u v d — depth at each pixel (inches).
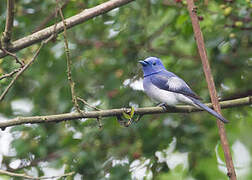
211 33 470.9
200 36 328.8
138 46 512.4
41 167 441.1
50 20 478.6
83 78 494.9
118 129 470.0
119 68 499.5
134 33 506.0
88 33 513.7
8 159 443.5
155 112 355.3
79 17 360.2
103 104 471.8
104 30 522.0
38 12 502.9
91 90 490.9
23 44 347.3
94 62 509.7
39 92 502.6
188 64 517.7
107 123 463.8
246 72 482.6
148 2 509.4
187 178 480.1
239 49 473.1
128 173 432.1
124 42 508.4
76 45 504.1
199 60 512.7
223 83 490.3
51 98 499.2
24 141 431.5
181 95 419.5
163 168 449.1
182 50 531.8
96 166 444.1
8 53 319.0
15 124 306.7
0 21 436.8
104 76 500.1
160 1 504.7
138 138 466.0
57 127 473.1
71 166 438.6
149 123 478.6
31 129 437.4
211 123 482.0
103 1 472.4
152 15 512.7
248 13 447.2
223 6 441.4
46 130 459.8
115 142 465.4
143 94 483.8
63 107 472.4
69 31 495.8
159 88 439.2
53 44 484.1
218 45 471.2
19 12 481.4
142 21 510.6
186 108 374.3
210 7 483.2
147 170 442.0
